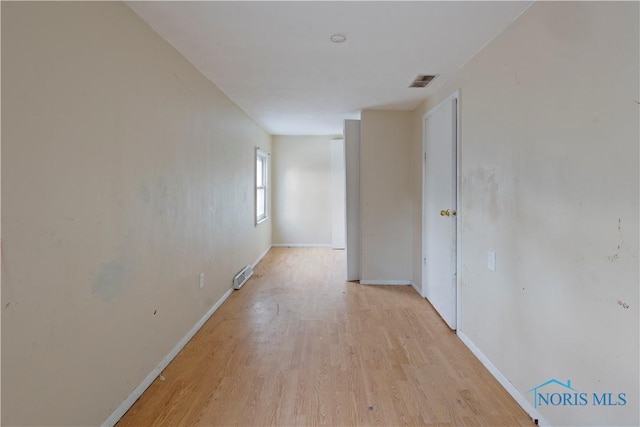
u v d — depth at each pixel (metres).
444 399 1.85
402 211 4.01
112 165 1.60
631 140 1.14
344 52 2.29
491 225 2.08
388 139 3.96
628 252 1.17
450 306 2.76
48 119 1.24
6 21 1.08
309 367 2.18
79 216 1.40
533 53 1.65
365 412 1.74
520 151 1.76
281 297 3.57
